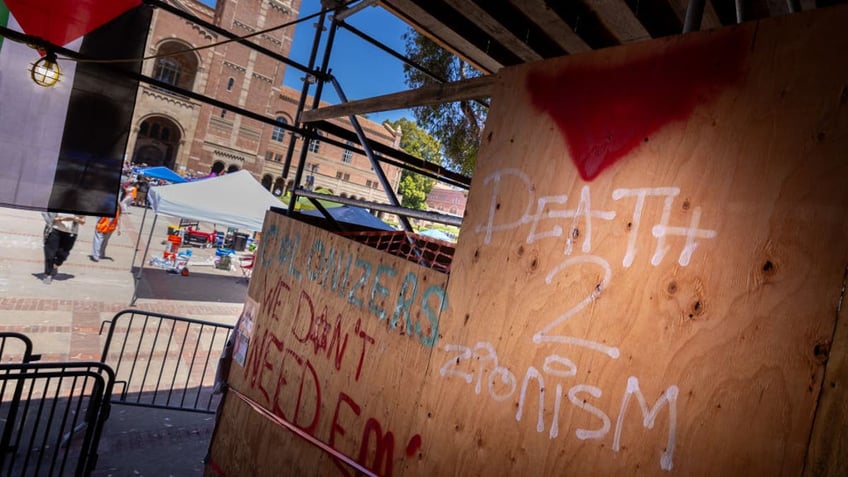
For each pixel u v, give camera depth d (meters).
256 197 12.33
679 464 1.46
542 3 2.71
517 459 1.85
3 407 4.87
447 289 2.24
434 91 2.57
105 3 3.25
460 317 2.16
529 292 1.92
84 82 3.25
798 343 1.29
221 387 3.98
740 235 1.43
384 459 2.39
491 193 2.12
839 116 1.29
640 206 1.65
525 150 2.02
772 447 1.30
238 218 11.43
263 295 3.79
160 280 11.16
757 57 1.45
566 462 1.71
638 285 1.62
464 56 3.77
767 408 1.33
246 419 3.50
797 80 1.37
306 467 2.84
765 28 1.44
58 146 3.22
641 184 1.65
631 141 1.70
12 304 7.53
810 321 1.28
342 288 2.94
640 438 1.55
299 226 3.54
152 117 36.00
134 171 27.69
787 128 1.37
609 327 1.67
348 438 2.63
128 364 6.43
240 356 3.85
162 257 13.40
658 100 1.64
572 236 1.81
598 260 1.73
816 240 1.29
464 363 2.11
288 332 3.34
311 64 4.20
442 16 3.14
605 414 1.64
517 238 1.99
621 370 1.62
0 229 12.41
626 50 1.75
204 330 8.35
